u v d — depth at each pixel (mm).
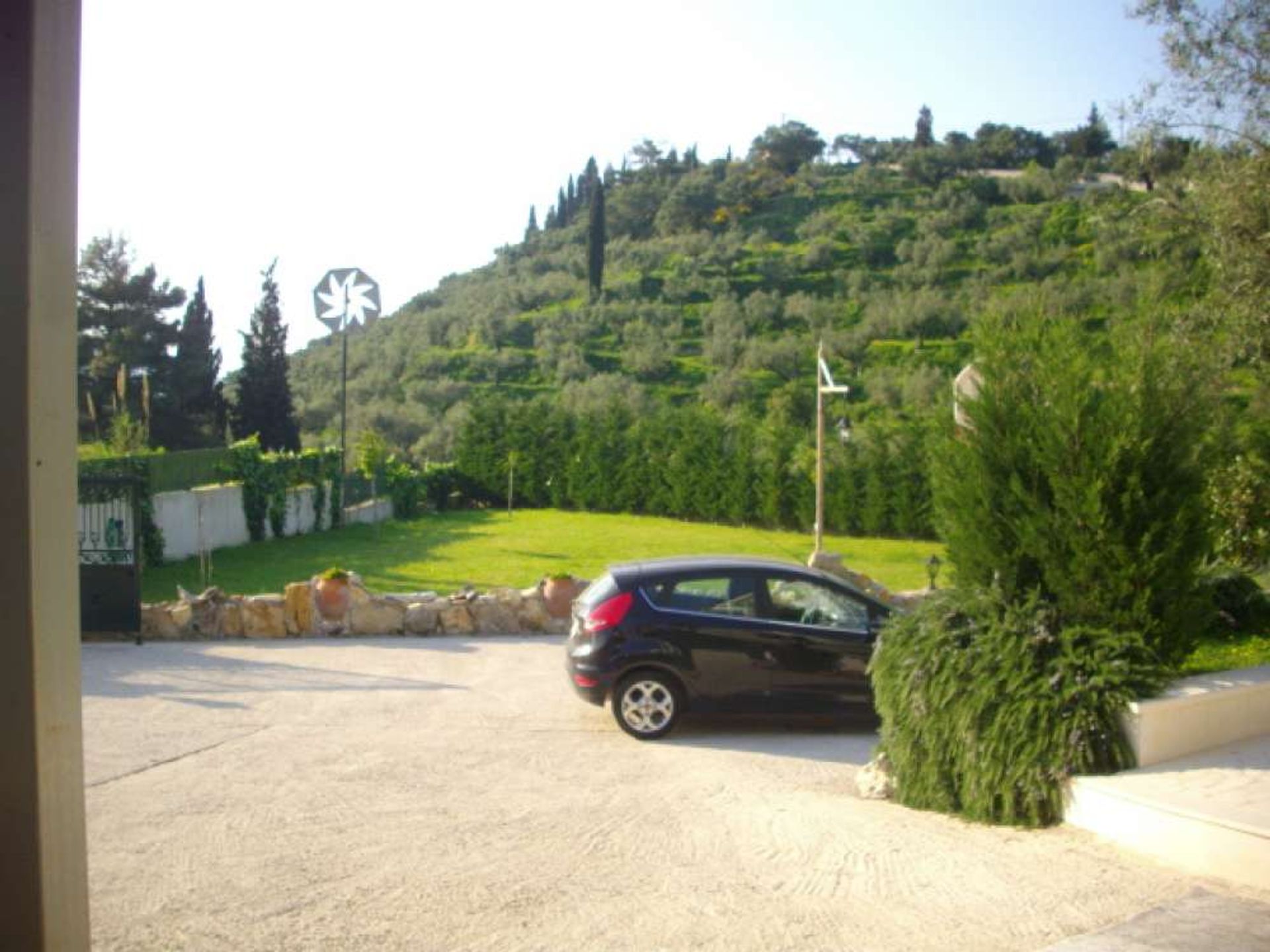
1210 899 4711
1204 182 12969
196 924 4605
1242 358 12453
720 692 9289
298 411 54375
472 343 73000
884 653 7176
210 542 24969
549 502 43344
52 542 2689
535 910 4797
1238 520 11391
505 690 11078
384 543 28109
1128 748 6129
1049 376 7020
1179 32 13031
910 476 33031
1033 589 6934
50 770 2676
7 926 2629
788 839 6020
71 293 2754
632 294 78125
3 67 2627
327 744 8594
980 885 5031
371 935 4477
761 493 36312
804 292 72812
